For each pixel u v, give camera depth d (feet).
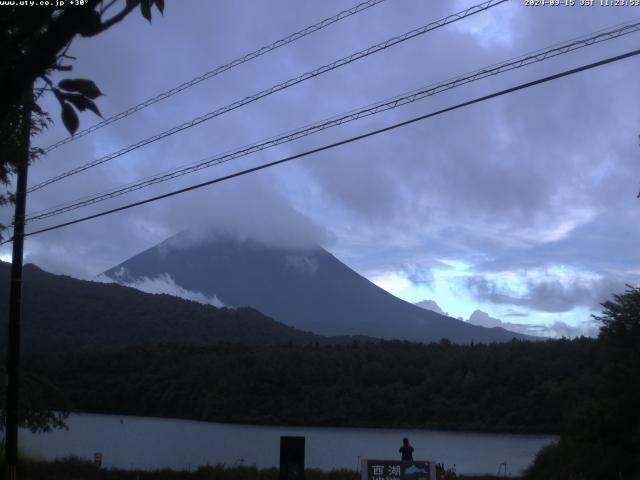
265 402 335.88
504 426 290.76
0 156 25.54
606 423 103.35
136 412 340.59
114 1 13.92
